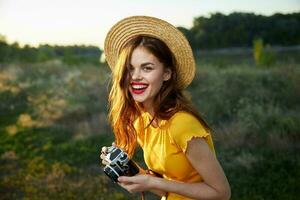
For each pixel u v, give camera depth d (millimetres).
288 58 18078
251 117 9156
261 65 17094
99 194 6676
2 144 9906
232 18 43438
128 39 2598
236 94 11352
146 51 2363
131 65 2404
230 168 7301
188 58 2467
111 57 2719
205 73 14453
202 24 43219
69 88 14508
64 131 10438
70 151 8984
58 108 12273
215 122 9797
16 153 9148
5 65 22109
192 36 43156
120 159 2367
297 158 7453
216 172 2361
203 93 12109
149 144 2545
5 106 13664
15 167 8266
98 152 8828
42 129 10758
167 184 2361
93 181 7191
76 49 36719
